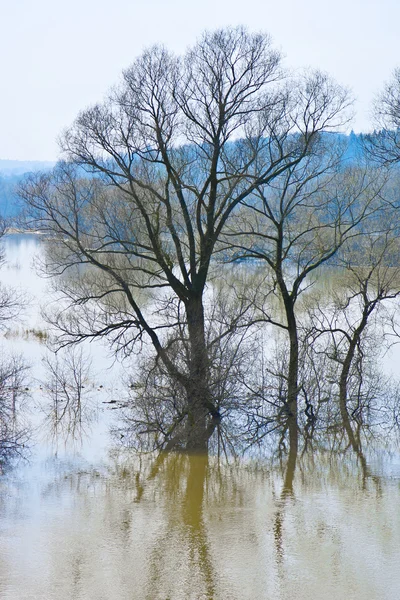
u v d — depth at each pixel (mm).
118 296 59406
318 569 23359
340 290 58312
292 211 46719
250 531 26797
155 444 40062
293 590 22000
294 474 34469
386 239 44156
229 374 43938
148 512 29047
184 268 42938
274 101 43156
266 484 32844
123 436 41156
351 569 23406
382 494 31016
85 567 23719
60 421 43938
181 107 42219
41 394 49625
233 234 43781
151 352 50875
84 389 50719
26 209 44031
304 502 30047
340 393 44812
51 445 39406
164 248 44875
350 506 29453
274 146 45125
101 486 32375
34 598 21578
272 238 44250
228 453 38594
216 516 28422
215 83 41875
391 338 60625
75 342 47562
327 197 45844
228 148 44594
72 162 42969
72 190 43250
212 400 42188
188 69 42312
